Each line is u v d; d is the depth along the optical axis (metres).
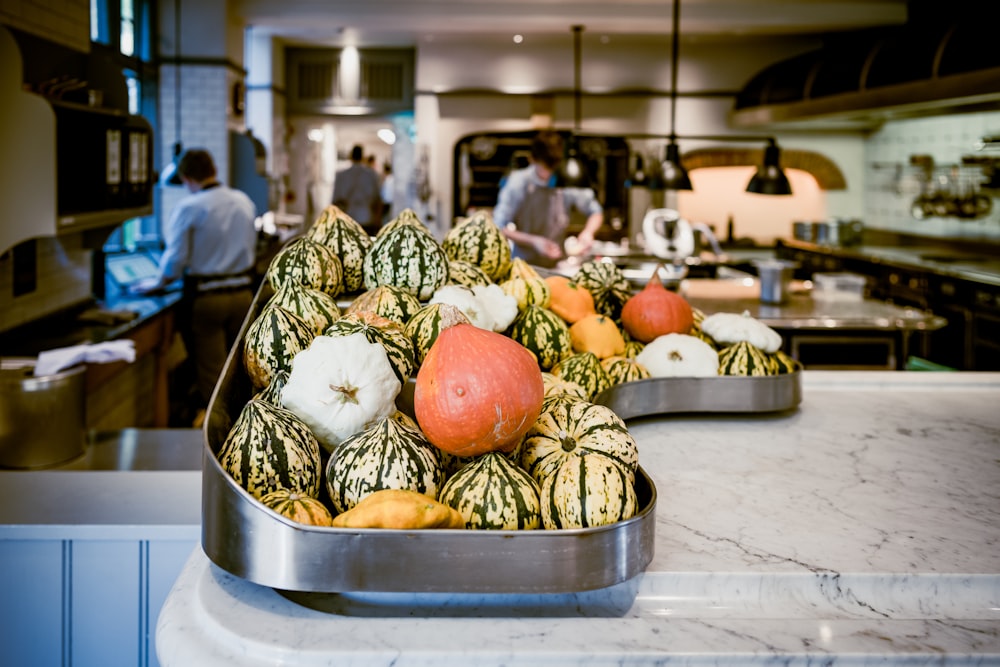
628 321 2.06
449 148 9.98
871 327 4.57
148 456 3.04
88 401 4.59
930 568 1.16
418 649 0.94
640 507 1.15
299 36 9.92
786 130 10.03
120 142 4.27
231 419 1.26
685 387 1.88
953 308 6.50
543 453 1.20
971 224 7.94
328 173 12.52
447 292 1.54
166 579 1.79
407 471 1.07
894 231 9.38
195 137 8.32
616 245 9.69
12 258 4.05
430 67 9.91
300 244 1.64
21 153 3.48
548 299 1.84
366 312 1.44
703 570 1.13
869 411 2.05
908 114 8.05
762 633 1.01
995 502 1.43
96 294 5.28
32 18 3.94
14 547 1.77
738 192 10.23
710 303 5.09
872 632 1.02
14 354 3.72
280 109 10.45
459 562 0.98
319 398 1.17
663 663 0.95
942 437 1.83
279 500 1.03
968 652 0.97
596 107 9.97
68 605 1.79
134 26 7.91
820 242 9.31
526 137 9.98
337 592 1.06
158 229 8.29
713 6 8.26
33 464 2.87
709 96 9.95
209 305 5.82
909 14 8.15
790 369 2.02
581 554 1.00
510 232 6.40
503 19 8.33
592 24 8.54
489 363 1.10
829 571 1.14
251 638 0.95
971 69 5.58
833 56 7.78
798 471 1.58
